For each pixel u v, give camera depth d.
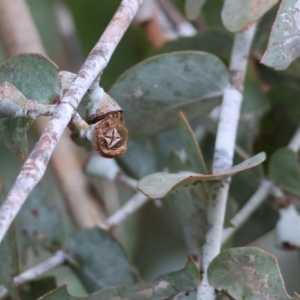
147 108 0.50
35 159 0.39
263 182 0.53
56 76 0.43
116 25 0.43
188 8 0.49
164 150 0.58
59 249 0.54
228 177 0.46
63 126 0.40
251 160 0.43
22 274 0.52
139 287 0.46
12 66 0.44
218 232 0.46
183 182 0.43
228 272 0.44
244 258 0.44
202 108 0.50
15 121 0.44
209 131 0.57
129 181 0.60
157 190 0.42
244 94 0.57
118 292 0.46
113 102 0.43
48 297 0.45
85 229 0.53
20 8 0.61
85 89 0.41
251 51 0.55
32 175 0.39
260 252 0.44
